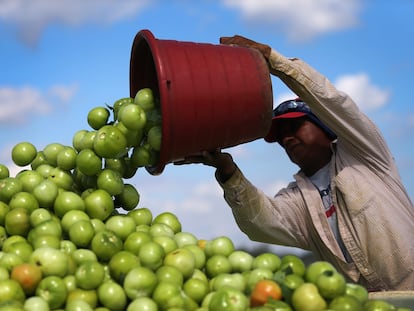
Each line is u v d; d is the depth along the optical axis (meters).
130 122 3.59
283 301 2.59
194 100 3.61
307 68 4.29
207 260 3.17
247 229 4.72
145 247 2.93
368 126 4.57
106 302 2.70
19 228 3.15
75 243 3.08
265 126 3.90
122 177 3.76
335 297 2.55
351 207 4.49
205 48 3.80
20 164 3.83
